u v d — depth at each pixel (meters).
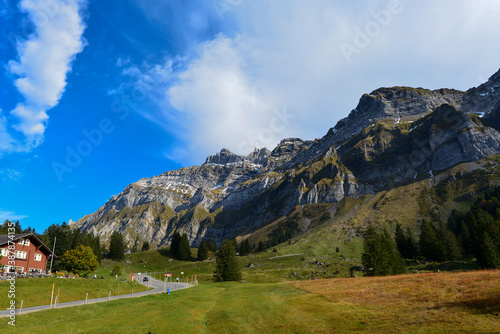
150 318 31.86
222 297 51.69
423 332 21.48
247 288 62.94
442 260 112.38
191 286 76.56
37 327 26.91
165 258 174.00
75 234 143.62
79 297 43.72
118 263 156.12
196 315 35.69
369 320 26.64
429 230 123.75
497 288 29.30
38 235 128.88
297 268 139.88
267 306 37.97
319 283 56.06
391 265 82.12
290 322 29.47
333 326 26.50
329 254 170.00
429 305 28.25
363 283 47.72
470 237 102.81
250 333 27.61
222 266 107.25
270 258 169.88
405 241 133.25
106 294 49.09
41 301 37.91
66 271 90.69
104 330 26.78
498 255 80.62
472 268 89.50
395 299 33.00
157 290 62.16
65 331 26.11
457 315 23.91
